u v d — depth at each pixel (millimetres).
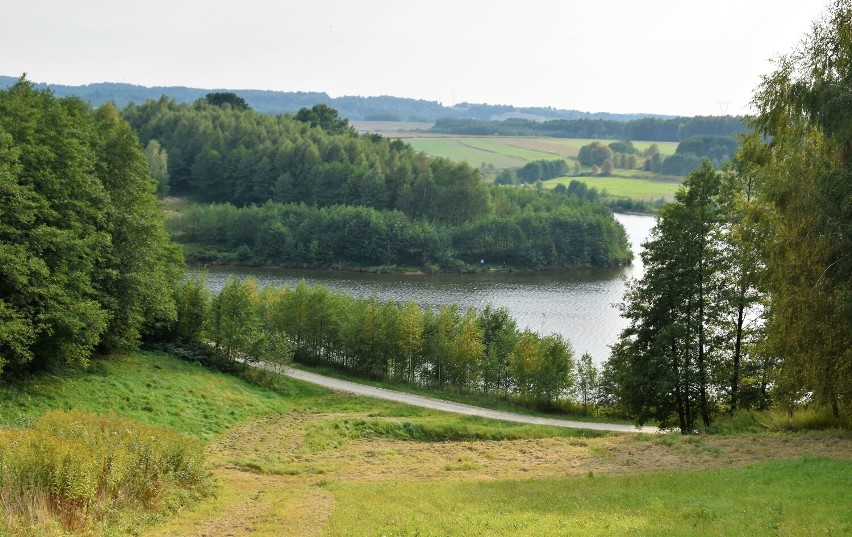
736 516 19234
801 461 26234
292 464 35281
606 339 88938
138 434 26109
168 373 51781
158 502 22641
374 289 124500
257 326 63031
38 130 44594
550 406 63750
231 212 160125
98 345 50750
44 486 19922
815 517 18359
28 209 39844
